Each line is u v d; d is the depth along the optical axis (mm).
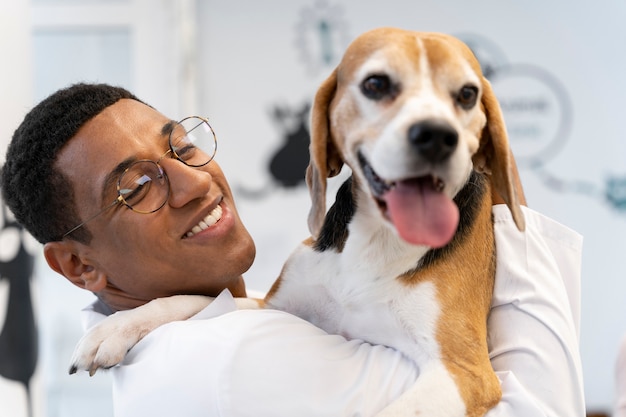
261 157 3787
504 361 1351
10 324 2033
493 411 1246
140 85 3832
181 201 1484
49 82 3863
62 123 1514
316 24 3750
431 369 1278
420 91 1215
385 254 1379
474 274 1375
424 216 1162
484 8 3713
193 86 3752
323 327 1517
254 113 3771
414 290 1352
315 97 1344
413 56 1236
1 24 2123
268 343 1260
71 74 3865
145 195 1483
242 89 3768
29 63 2242
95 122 1510
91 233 1512
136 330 1420
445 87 1233
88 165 1480
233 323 1298
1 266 2012
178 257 1509
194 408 1212
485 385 1255
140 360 1342
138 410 1267
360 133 1256
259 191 3785
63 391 3635
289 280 1536
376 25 3754
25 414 2047
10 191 1592
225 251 1551
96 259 1546
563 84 3711
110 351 1366
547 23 3697
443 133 1135
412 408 1193
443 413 1194
